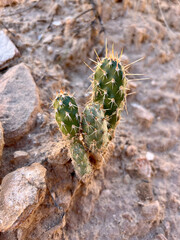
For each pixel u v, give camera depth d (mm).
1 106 182
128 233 181
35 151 175
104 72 141
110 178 202
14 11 248
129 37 263
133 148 211
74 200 182
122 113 237
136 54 264
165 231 188
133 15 276
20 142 179
